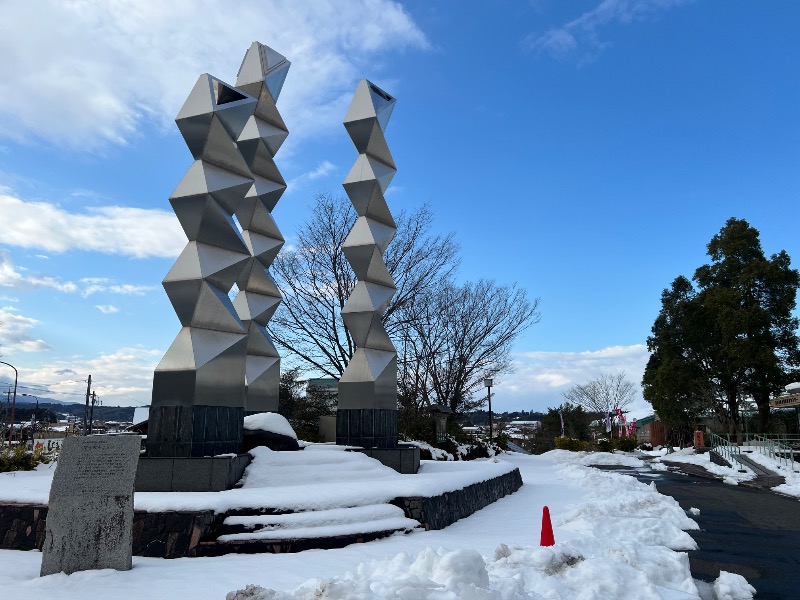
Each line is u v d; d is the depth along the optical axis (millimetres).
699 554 9070
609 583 5840
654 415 57562
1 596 6074
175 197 12586
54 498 7199
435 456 26922
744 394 37500
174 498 8672
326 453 12453
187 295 12047
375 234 17250
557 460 34156
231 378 12297
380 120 17797
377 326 16797
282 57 18859
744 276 35281
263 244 18172
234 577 6793
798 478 19797
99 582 6590
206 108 12781
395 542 8922
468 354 34844
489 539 9273
